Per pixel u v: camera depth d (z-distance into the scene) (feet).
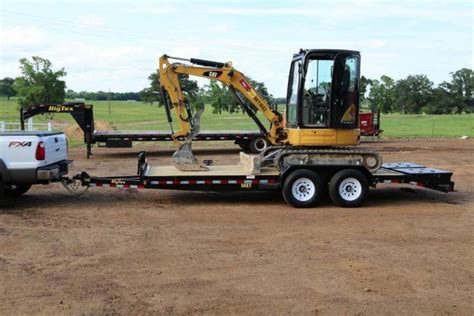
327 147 39.75
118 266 24.77
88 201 40.27
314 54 38.91
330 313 19.56
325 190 40.11
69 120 166.20
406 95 324.19
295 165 37.60
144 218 34.63
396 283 22.65
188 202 40.01
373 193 43.96
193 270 24.21
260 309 19.88
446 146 87.30
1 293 21.40
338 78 39.04
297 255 26.53
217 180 37.78
